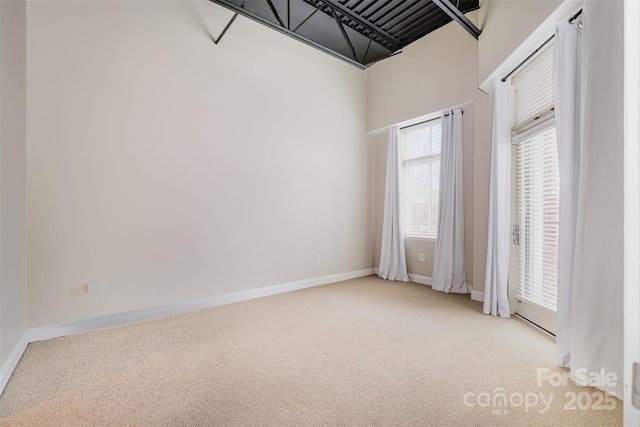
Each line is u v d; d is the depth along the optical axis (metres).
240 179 3.85
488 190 3.72
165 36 3.28
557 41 2.34
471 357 2.29
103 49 2.92
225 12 3.72
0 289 1.91
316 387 1.89
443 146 4.40
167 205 3.28
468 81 4.01
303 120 4.54
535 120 2.87
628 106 0.84
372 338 2.65
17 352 2.21
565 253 2.15
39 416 1.62
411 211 5.09
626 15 0.87
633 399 0.79
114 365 2.17
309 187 4.61
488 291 3.29
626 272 0.81
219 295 3.66
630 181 0.82
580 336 1.91
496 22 3.21
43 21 2.63
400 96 4.88
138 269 3.10
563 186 2.18
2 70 1.98
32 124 2.58
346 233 5.13
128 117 3.04
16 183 2.26
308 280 4.59
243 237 3.88
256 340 2.60
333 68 4.95
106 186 2.93
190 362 2.21
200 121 3.51
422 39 4.58
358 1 3.85
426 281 4.77
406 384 1.92
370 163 5.51
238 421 1.58
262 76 4.07
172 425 1.55
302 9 3.94
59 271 2.70
